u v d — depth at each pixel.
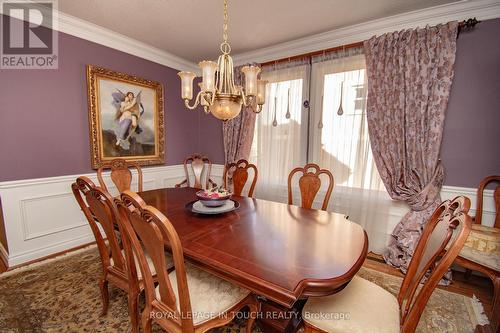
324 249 1.14
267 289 0.87
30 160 2.26
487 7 1.95
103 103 2.72
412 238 2.17
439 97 2.07
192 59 3.57
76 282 1.96
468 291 1.93
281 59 3.00
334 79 2.63
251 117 3.23
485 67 2.00
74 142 2.55
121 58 2.88
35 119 2.27
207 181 3.33
